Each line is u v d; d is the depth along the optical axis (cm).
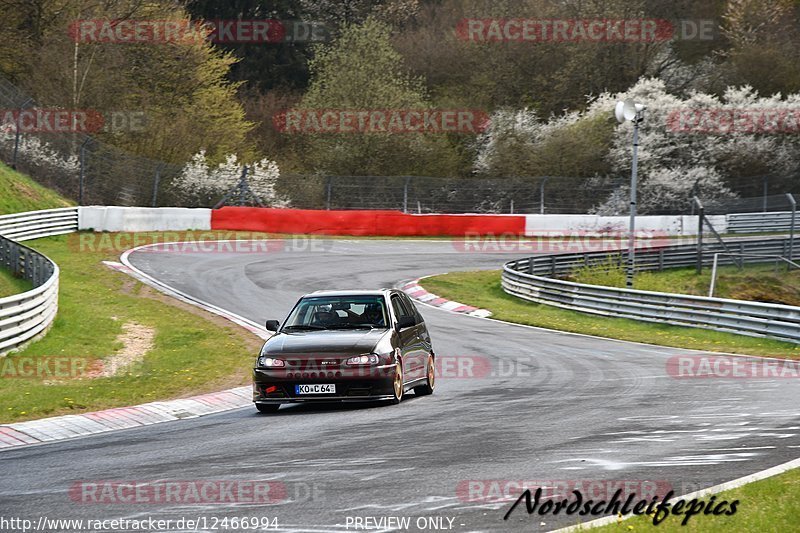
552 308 10150
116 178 15175
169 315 8300
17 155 14350
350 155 18400
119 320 7888
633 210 9662
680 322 8531
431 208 16788
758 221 16538
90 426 3969
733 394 4475
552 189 17400
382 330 4431
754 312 7750
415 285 10750
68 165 14875
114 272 10388
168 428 3869
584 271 11600
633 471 2736
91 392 4934
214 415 4309
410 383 4550
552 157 18475
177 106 17838
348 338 4297
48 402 4544
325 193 16425
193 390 5234
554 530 2123
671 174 18538
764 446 3089
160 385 5316
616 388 4800
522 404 4269
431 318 8844
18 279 9125
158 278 10225
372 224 15150
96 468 2958
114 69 17175
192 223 14038
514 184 17238
